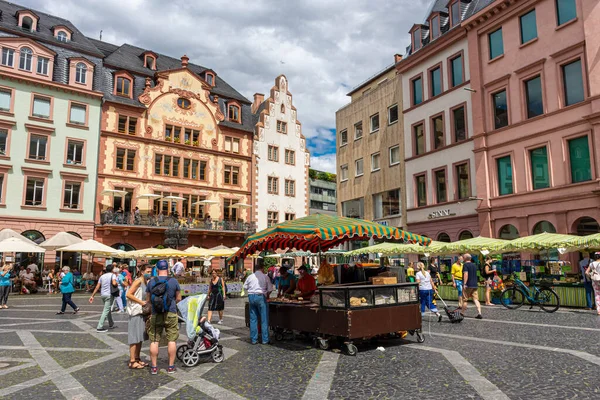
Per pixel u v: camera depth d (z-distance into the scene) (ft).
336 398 19.15
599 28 66.59
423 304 48.47
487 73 85.61
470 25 88.22
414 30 108.37
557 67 72.69
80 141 113.19
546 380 21.17
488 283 59.57
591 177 67.10
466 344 30.63
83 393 20.52
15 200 102.94
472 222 86.48
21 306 64.13
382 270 36.83
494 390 19.72
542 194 73.51
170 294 24.30
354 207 122.62
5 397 19.94
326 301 29.89
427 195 98.58
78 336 37.29
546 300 51.42
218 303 45.60
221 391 20.52
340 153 129.39
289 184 153.48
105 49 136.15
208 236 131.64
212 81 144.36
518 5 79.15
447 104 94.48
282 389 20.67
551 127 72.95
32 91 107.45
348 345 27.99
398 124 108.47
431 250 71.97
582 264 52.80
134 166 122.01
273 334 36.81
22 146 104.99
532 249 60.70
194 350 25.81
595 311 48.44
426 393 19.52
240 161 143.13
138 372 24.44
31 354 29.68
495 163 83.05
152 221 119.34
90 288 97.55
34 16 111.14
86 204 112.57
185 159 131.95
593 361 24.66
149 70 131.13
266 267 121.80
